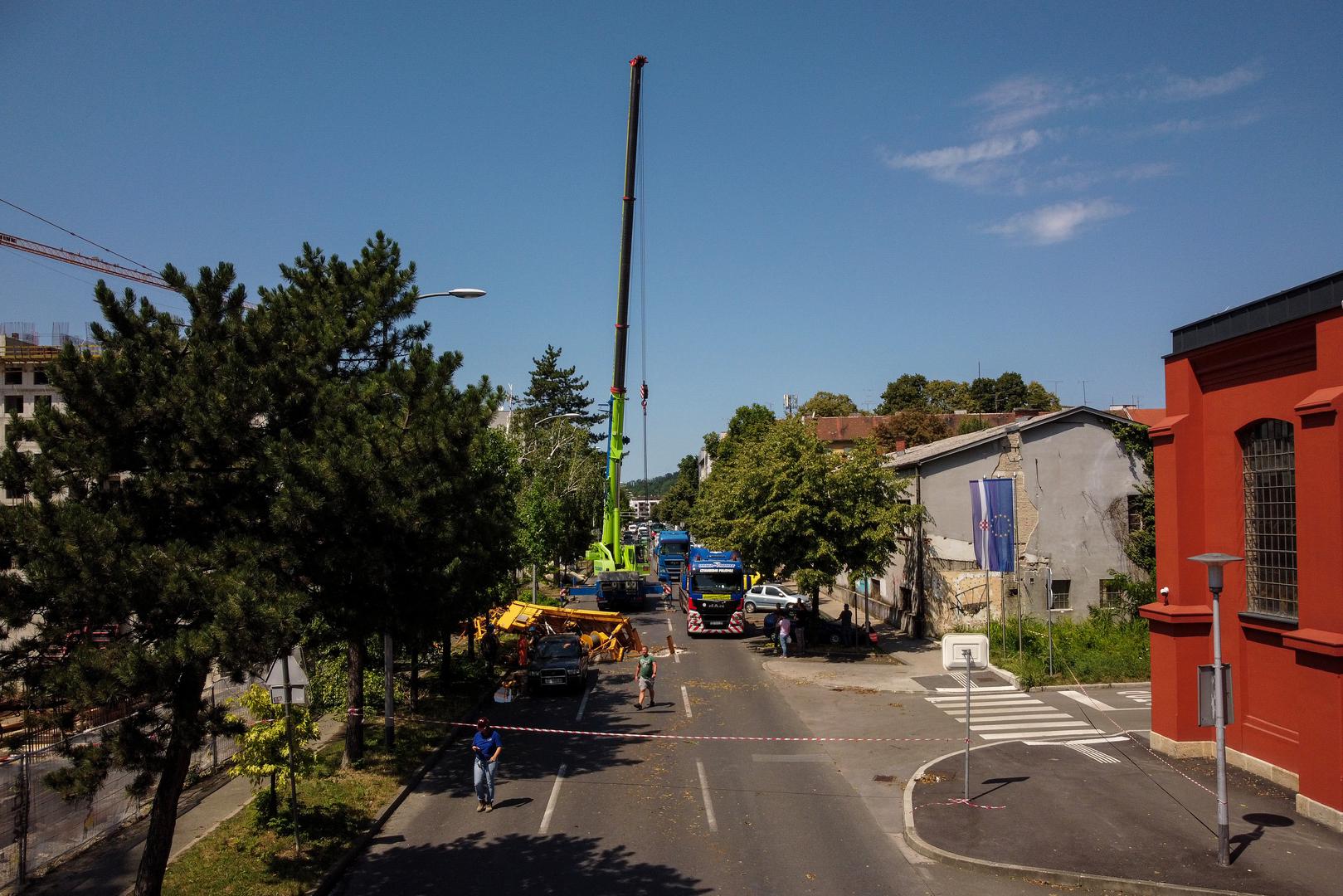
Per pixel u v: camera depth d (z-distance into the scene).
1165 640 17.09
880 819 14.20
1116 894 11.23
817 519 31.09
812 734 19.94
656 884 11.60
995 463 33.44
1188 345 16.84
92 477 9.95
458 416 13.63
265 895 10.97
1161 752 17.23
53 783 8.85
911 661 29.25
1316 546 13.29
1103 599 32.97
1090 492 33.28
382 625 13.93
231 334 11.31
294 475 10.88
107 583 8.87
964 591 32.12
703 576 37.78
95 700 8.44
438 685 25.58
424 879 11.82
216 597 9.16
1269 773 15.16
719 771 17.08
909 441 79.50
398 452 12.41
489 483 15.22
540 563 41.72
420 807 15.00
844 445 83.50
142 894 9.79
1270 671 15.21
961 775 16.16
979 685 24.94
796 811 14.61
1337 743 12.88
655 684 26.50
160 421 10.31
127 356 10.45
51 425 9.86
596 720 21.70
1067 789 15.07
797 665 29.36
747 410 86.75
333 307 17.27
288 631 9.47
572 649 26.06
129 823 13.71
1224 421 16.28
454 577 17.67
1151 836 12.77
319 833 13.17
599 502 63.00
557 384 89.19
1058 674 24.94
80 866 11.98
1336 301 13.27
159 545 10.13
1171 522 17.03
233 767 12.62
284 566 10.75
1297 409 13.51
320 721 21.17
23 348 61.44
